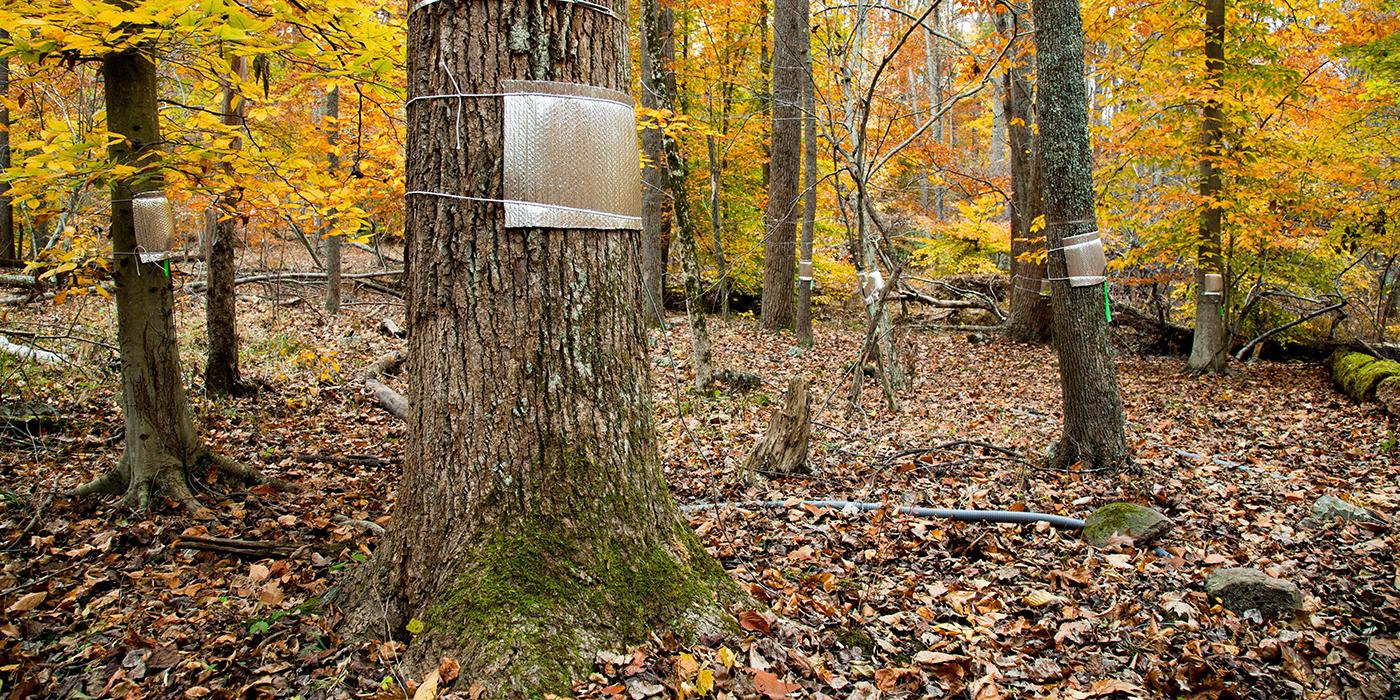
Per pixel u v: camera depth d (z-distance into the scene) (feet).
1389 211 34.32
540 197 8.51
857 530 14.29
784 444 18.26
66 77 26.99
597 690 7.86
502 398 8.65
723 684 8.27
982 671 9.35
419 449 8.94
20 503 14.10
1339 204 34.12
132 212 14.23
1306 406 28.66
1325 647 10.30
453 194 8.54
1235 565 12.98
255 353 28.94
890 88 50.39
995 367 37.45
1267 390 32.50
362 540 12.99
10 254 37.91
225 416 21.45
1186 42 35.94
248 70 23.24
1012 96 43.88
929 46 66.90
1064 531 14.56
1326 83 35.68
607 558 8.81
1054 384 33.12
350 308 40.34
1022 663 9.71
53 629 9.75
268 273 41.45
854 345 40.65
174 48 12.94
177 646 9.24
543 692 7.73
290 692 8.16
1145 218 38.42
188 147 14.12
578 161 8.64
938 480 18.39
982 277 54.65
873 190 48.29
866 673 9.02
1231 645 10.30
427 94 8.60
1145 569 12.59
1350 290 46.34
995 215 55.52
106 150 13.03
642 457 9.52
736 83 50.26
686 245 27.58
